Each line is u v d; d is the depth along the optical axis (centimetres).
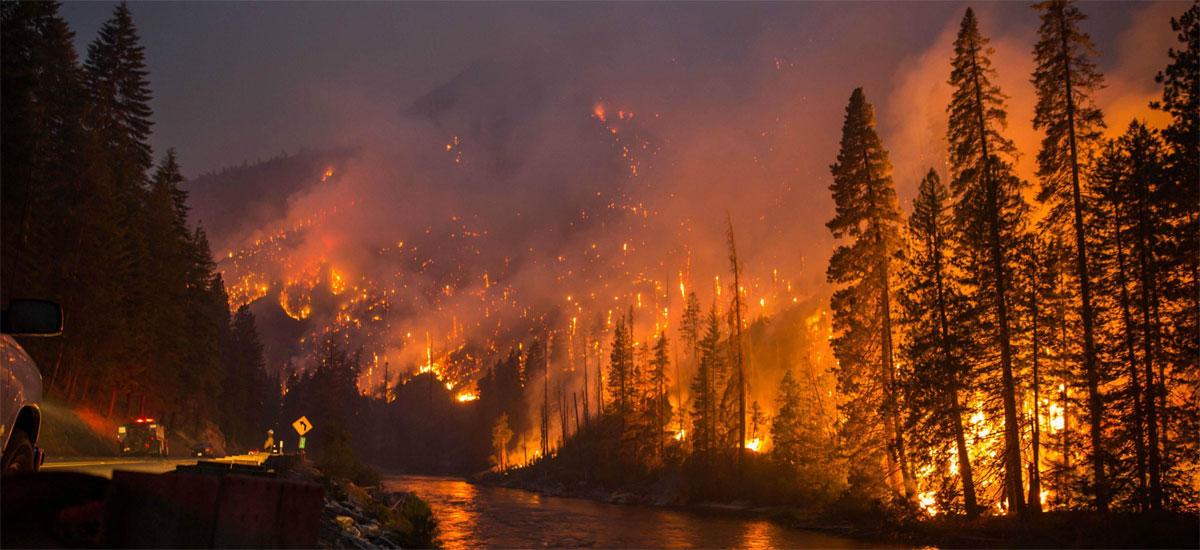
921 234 3825
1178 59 2780
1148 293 2888
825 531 3812
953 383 3481
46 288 4997
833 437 4803
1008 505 3384
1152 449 2716
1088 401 3017
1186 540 2348
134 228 6200
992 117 3597
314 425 12469
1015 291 3488
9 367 670
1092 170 3188
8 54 4156
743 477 6762
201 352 8144
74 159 5306
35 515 413
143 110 6525
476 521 3819
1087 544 2488
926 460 3625
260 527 515
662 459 9288
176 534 476
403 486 8050
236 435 11325
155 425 4512
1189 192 2748
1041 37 3375
